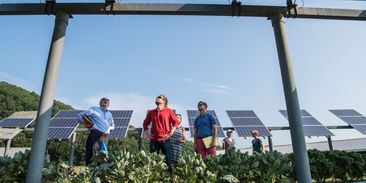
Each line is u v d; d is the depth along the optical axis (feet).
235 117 37.11
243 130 32.94
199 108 20.08
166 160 15.62
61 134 28.71
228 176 14.23
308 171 13.01
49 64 13.75
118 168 13.50
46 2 14.78
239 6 15.14
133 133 30.91
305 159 13.12
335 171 20.39
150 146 16.40
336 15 15.71
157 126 16.30
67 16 14.88
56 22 14.56
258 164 15.08
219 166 15.11
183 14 15.44
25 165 13.73
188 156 15.06
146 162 14.33
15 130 29.94
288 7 15.35
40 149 12.72
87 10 14.84
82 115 17.42
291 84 13.99
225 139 27.61
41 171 12.64
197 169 14.47
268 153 15.75
